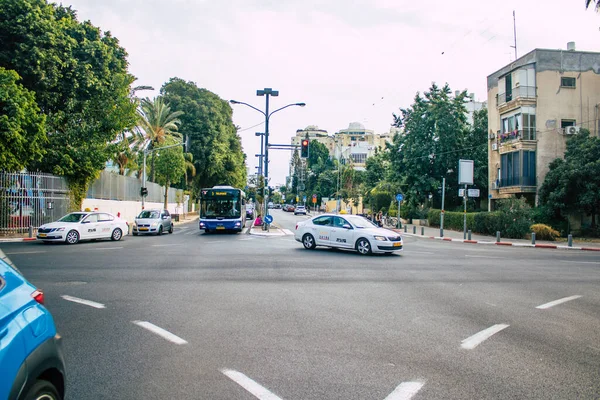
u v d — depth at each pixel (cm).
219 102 6009
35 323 283
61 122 2581
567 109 3344
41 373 277
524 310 788
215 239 2369
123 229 2291
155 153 4553
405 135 4534
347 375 466
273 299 839
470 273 1242
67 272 1131
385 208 4800
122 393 412
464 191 2862
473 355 537
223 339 584
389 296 888
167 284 978
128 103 2759
